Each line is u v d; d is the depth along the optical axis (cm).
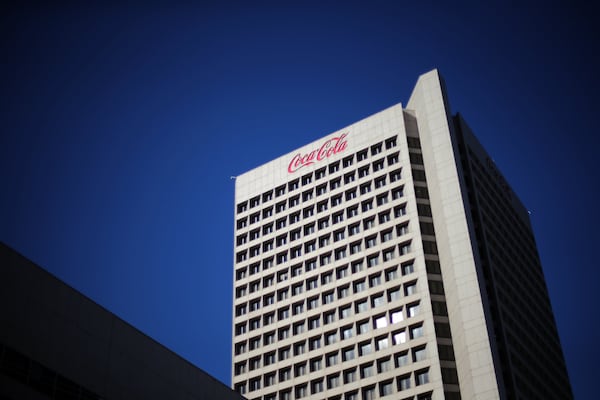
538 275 15988
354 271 13738
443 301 12688
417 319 12594
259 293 14550
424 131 14625
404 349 12438
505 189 15888
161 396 6500
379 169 14675
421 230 13475
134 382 6275
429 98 14825
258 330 14100
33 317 5578
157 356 6619
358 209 14400
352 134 15450
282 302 14175
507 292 13462
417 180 14162
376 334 12838
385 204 14150
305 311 13825
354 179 14838
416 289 12912
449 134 14138
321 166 15412
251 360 13825
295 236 14850
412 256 13275
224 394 7262
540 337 14338
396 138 14875
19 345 5406
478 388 11288
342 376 12744
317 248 14412
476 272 12344
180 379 6788
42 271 5775
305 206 15088
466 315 12006
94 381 5906
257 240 15262
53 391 5547
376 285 13338
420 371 12106
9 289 5472
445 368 11956
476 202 13862
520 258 15150
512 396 11700
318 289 13925
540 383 13212
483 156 15362
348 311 13362
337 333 13250
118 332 6291
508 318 12925
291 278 14362
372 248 13762
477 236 13462
